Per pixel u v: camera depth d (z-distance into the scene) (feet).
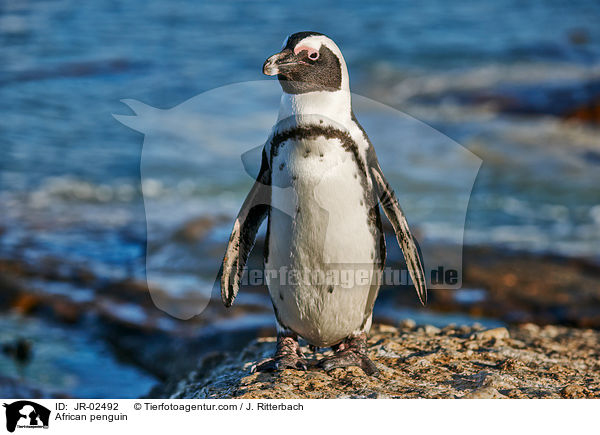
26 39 98.32
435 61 95.91
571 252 37.35
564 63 96.12
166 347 24.95
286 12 126.52
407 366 14.28
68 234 39.19
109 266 33.65
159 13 122.93
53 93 73.72
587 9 138.41
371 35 110.42
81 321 27.73
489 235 41.34
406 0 142.00
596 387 13.34
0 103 69.87
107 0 133.28
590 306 29.94
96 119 66.80
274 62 12.27
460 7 136.77
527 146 63.05
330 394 12.35
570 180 54.80
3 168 53.47
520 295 30.91
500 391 12.74
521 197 50.16
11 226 40.37
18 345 25.30
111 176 53.01
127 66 85.56
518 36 112.88
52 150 58.23
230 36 105.60
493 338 17.16
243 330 25.26
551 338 19.43
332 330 13.55
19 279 31.35
